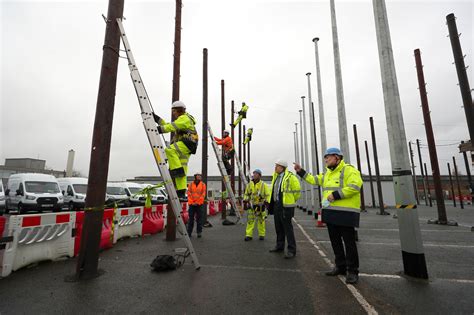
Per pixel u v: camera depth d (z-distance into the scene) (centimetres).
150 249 732
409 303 381
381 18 578
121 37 519
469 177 2694
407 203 510
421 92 1518
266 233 1075
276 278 491
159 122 508
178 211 514
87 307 365
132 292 418
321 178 532
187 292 419
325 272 530
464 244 828
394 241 890
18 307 364
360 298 399
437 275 509
